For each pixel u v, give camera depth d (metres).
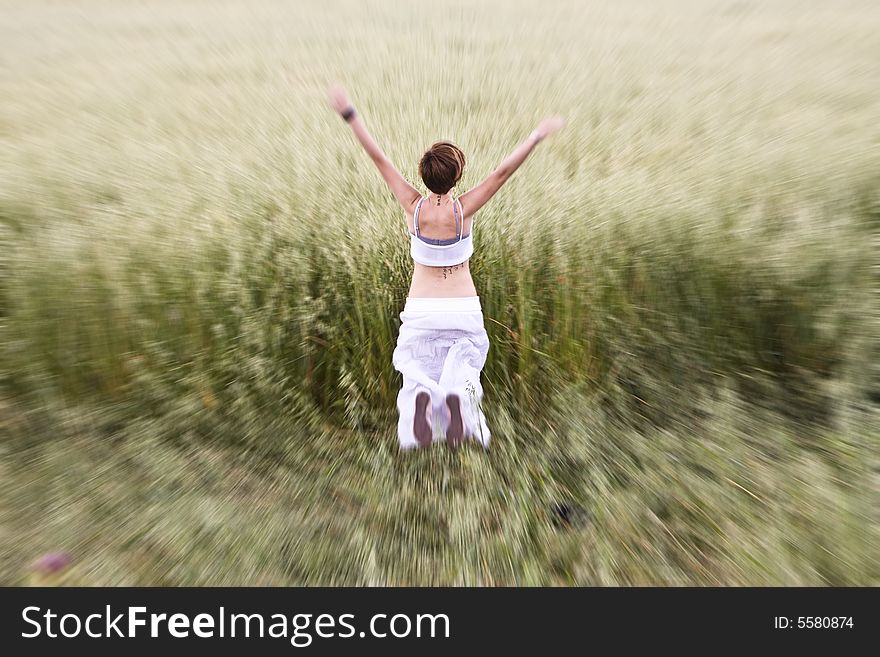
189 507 3.05
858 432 3.36
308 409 3.66
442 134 5.78
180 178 5.21
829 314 3.79
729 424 3.48
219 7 18.30
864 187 4.88
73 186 5.21
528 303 3.86
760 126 6.64
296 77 9.40
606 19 15.38
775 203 4.62
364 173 4.72
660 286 4.07
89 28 14.84
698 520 2.97
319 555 2.82
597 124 6.79
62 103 8.33
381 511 3.06
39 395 3.63
